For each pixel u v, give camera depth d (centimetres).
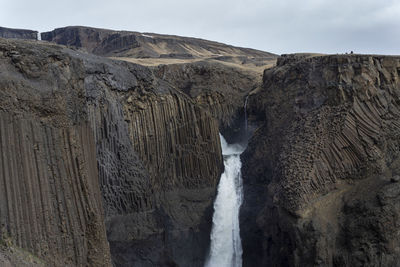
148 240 3709
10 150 2041
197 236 4106
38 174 2147
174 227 3969
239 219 4278
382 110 3581
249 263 4041
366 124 3522
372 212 3153
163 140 4166
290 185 3447
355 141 3494
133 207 3706
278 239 3578
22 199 2039
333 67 3784
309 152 3556
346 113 3556
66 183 2273
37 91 2225
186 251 4003
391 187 3209
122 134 3759
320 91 3794
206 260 4156
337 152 3506
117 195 3622
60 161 2266
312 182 3428
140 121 4025
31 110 2188
